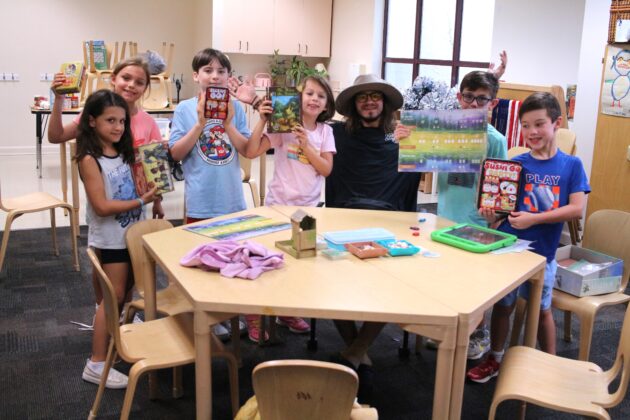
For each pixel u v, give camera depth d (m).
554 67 4.99
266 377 1.40
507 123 4.14
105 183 2.55
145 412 2.39
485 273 1.99
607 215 2.82
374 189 2.98
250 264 1.93
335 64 8.73
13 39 7.63
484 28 6.27
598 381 1.95
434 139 2.55
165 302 2.54
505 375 1.96
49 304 3.39
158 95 6.23
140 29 8.30
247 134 3.13
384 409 2.46
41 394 2.48
